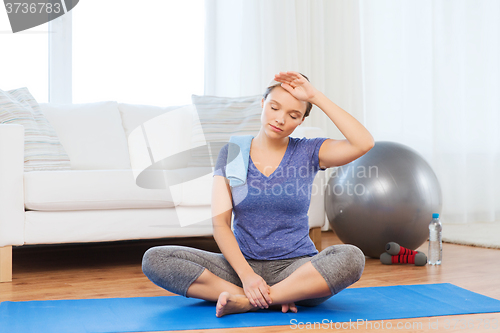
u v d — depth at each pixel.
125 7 3.37
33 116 2.67
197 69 3.54
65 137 2.82
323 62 3.71
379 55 3.96
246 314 1.42
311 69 3.71
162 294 1.72
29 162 2.50
